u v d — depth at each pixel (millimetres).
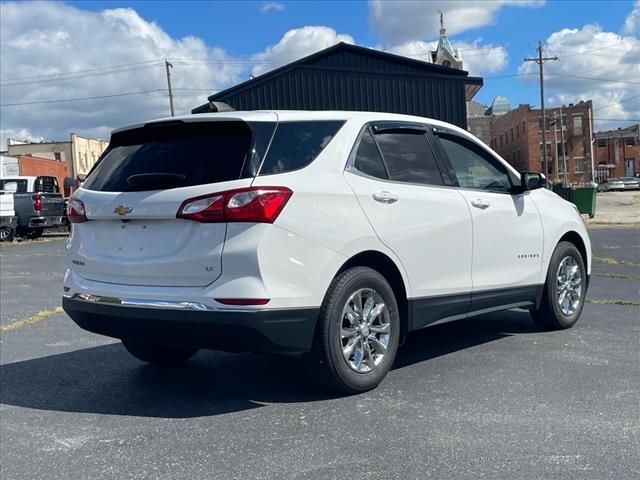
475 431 3740
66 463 3494
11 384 4957
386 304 4527
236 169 3988
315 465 3350
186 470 3352
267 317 3840
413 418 3967
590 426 3787
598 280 9688
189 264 3943
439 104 20141
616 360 5184
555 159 82750
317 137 4379
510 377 4770
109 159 4711
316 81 20344
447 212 4980
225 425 3961
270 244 3879
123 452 3611
